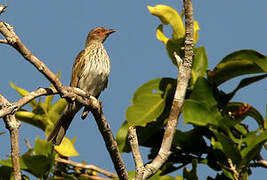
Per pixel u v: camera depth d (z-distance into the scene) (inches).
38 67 321.4
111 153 366.9
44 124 478.0
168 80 458.3
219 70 445.7
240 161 411.8
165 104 454.0
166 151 345.1
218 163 433.7
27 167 417.7
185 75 346.9
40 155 416.8
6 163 419.2
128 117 446.6
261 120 447.8
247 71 444.5
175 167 451.5
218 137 410.6
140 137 457.1
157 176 448.8
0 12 305.6
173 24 467.2
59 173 468.8
